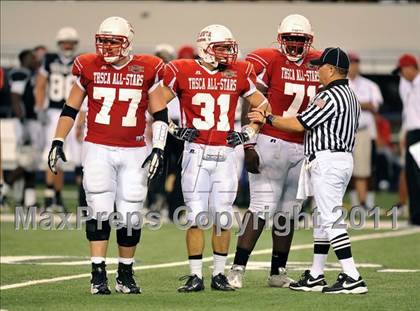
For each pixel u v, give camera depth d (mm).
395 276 36438
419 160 52625
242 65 32875
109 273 36969
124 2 81188
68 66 57781
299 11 81875
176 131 32719
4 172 64062
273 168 34031
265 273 37406
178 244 45906
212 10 81562
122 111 31844
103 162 31859
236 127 49875
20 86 58812
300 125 32625
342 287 32438
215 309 29328
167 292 32625
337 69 32875
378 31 82625
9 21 80375
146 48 80625
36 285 33969
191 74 32500
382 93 82312
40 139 58750
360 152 58312
